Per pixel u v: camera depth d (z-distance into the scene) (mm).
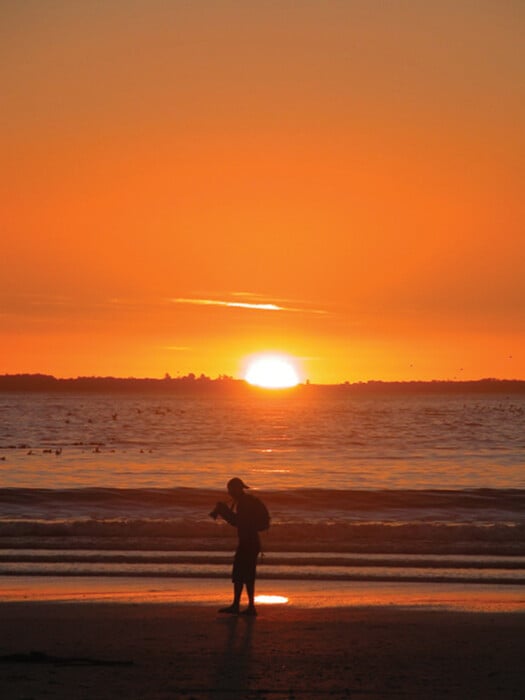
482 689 34500
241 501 49562
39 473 166125
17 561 69062
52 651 40281
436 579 62469
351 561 69562
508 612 50625
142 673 36250
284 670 37062
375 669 37469
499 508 107000
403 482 150000
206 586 59188
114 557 70500
